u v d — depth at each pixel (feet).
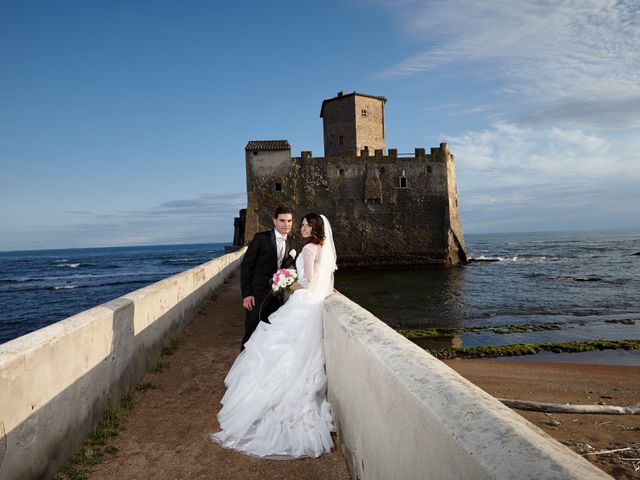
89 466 10.51
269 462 10.67
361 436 8.50
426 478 5.18
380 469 7.18
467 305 73.87
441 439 4.74
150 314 18.95
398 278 114.62
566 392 27.09
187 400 15.14
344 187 138.31
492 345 45.73
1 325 75.56
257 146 138.62
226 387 16.46
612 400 25.18
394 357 7.10
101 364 13.00
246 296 16.76
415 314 67.21
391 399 6.59
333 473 10.06
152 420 13.43
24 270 240.12
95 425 12.34
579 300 77.05
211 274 40.06
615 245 313.53
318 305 13.20
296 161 138.41
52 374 9.96
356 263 136.46
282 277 14.10
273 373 12.30
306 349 12.65
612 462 15.42
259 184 137.49
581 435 18.38
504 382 29.73
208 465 10.64
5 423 8.16
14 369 8.48
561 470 3.37
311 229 13.83
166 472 10.35
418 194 138.41
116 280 156.76
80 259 399.85
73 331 11.15
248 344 13.82
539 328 53.62
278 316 13.28
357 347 8.82
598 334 49.90
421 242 137.69
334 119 161.89
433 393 5.44
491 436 4.15
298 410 11.84
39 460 9.26
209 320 29.81
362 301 80.02
